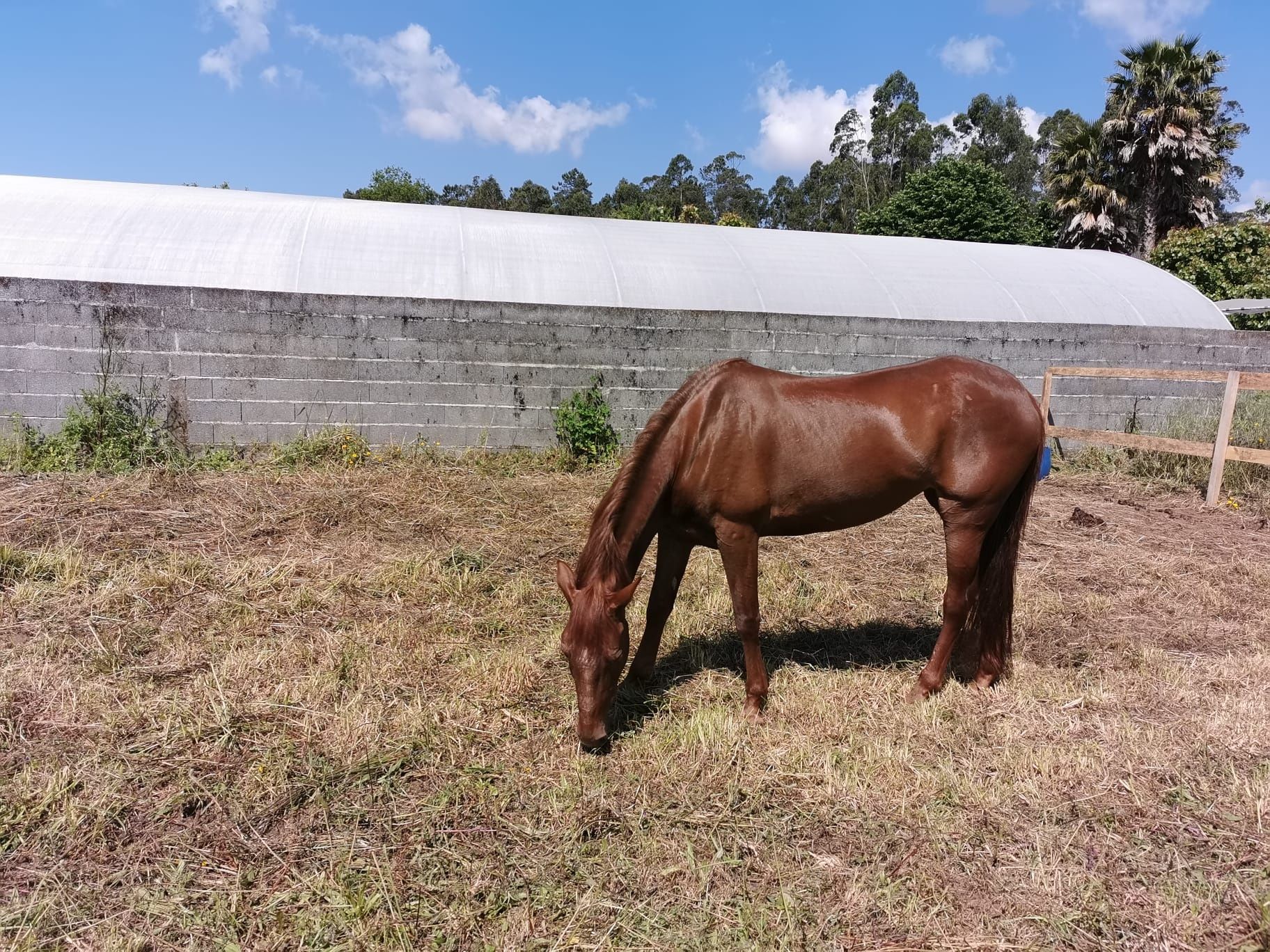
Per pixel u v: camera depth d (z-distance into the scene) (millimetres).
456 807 2850
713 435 3441
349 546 5582
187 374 7723
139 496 6164
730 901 2463
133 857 2566
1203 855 2689
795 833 2789
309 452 7703
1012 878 2572
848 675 4051
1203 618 5008
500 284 9031
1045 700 3828
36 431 7426
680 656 4266
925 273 10914
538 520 6457
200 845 2635
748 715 3604
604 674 3047
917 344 9664
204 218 8945
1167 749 3328
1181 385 10562
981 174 24641
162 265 8250
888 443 3543
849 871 2596
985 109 44469
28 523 5465
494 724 3418
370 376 8156
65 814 2701
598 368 8742
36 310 7324
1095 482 8859
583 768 3127
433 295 8734
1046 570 5840
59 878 2461
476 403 8469
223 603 4512
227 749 3139
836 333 9391
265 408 7949
